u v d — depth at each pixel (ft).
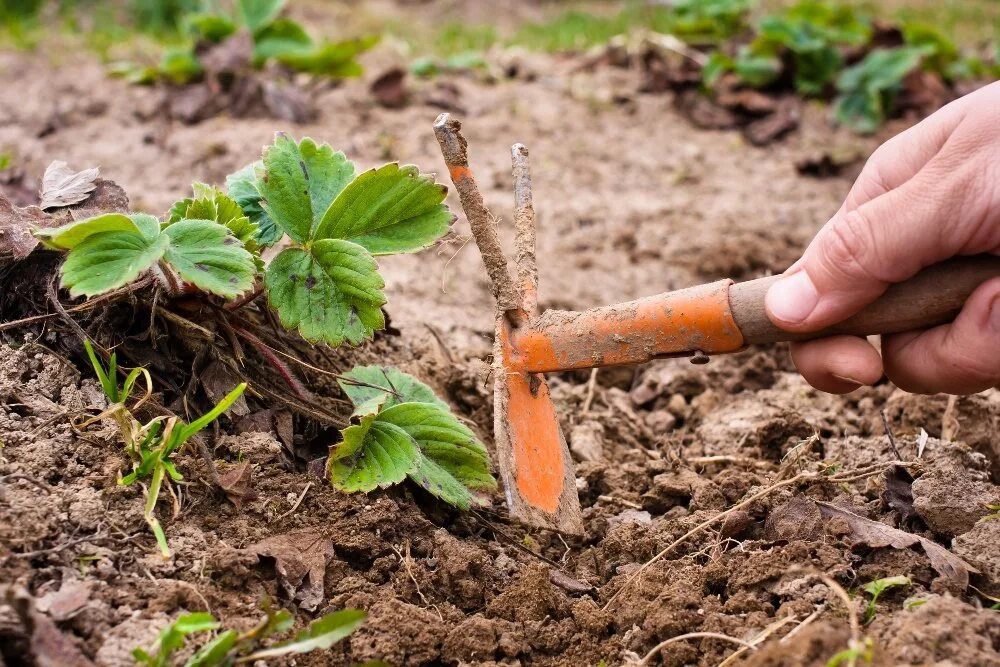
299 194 3.42
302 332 3.32
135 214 3.28
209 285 3.19
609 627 3.22
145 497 3.22
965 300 3.13
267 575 3.23
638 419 3.96
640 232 4.99
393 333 3.79
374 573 3.27
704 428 3.88
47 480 3.21
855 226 3.09
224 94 5.99
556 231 4.97
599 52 7.23
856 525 3.34
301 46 6.20
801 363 3.26
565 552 3.43
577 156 5.75
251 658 2.96
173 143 5.45
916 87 6.42
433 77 6.77
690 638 3.15
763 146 6.00
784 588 3.20
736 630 3.13
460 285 4.50
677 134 6.08
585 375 4.11
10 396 3.30
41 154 5.27
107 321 3.41
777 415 3.72
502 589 3.32
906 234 3.07
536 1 10.70
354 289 3.33
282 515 3.31
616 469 3.67
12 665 2.94
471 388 3.84
